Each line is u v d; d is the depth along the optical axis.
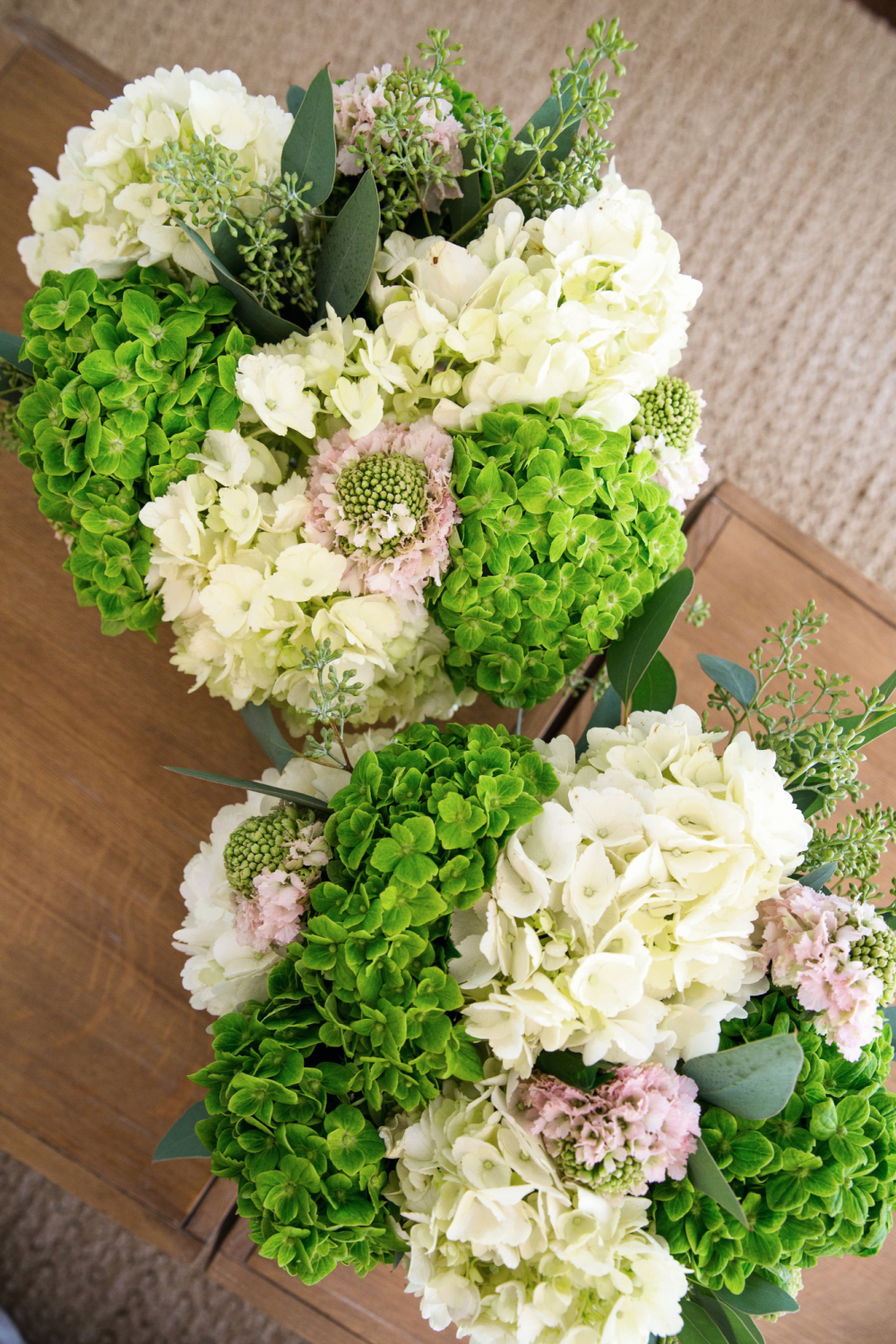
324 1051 0.84
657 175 1.88
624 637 1.01
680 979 0.80
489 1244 0.74
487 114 0.96
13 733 1.19
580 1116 0.76
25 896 1.19
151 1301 1.68
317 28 1.85
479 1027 0.77
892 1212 0.97
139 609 0.96
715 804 0.80
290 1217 0.76
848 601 1.28
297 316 1.03
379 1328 1.14
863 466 1.85
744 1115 0.80
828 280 1.87
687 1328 0.86
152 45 1.83
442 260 0.89
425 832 0.76
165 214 0.90
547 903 0.76
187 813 1.19
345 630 0.90
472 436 0.91
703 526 1.28
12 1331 1.53
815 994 0.81
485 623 0.93
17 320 1.24
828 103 1.90
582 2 1.88
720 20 1.90
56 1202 1.69
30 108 1.25
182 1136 0.97
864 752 1.26
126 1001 1.18
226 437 0.87
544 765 0.85
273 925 0.82
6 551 1.21
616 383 0.92
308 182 0.93
